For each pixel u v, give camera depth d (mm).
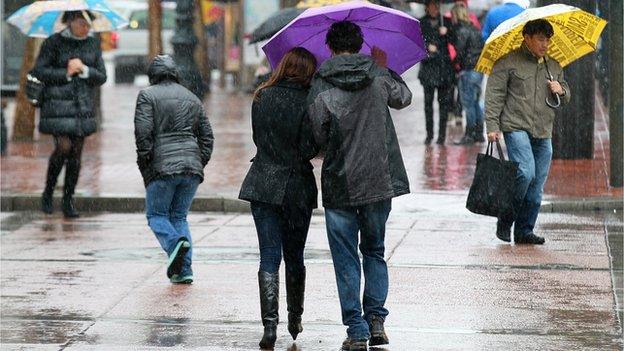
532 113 30484
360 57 20859
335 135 20734
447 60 51844
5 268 29375
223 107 73125
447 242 31938
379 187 20781
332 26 21219
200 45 83625
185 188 27609
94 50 37219
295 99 21297
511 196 30172
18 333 23109
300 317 22203
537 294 25844
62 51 36938
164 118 27406
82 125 37031
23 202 39094
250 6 84188
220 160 48031
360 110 20766
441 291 26172
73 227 35750
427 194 39656
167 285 27344
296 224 21609
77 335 22938
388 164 20875
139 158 27391
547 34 29875
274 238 21844
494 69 30531
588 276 27578
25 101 56062
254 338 22625
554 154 46156
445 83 52094
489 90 30500
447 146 52375
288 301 22109
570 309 24484
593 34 30438
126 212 38781
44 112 37031
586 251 30547
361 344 21078
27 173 44906
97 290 26891
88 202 38875
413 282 27062
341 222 21078
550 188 39500
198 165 27609
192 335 22875
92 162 47938
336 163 20812
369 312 21594
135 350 21828
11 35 61688
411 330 22922
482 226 34344
